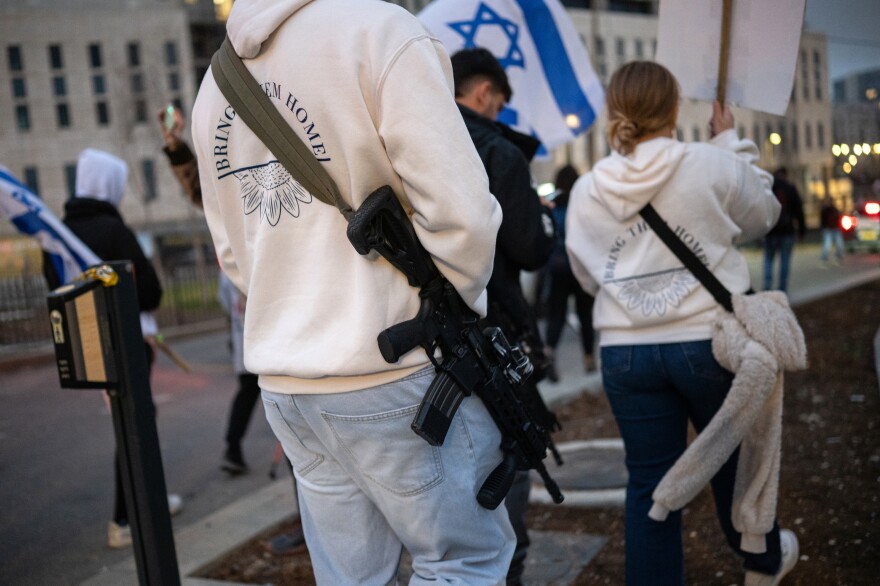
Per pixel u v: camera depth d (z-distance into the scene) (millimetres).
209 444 6105
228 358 10688
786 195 11555
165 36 36000
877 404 4750
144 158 35438
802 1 2510
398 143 1504
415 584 1695
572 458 4383
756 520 2412
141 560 2105
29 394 8969
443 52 1634
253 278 1681
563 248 6891
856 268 16844
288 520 3975
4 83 38719
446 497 1666
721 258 2346
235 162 1710
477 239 1524
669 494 2305
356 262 1594
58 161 39406
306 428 1729
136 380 2062
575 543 3320
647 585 2412
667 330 2355
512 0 4039
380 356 1570
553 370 6785
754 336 2279
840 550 2938
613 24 48594
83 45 38625
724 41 2637
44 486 5320
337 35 1550
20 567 3881
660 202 2340
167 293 16922
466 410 1709
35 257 31641
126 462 2088
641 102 2367
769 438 2383
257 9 1623
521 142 2709
